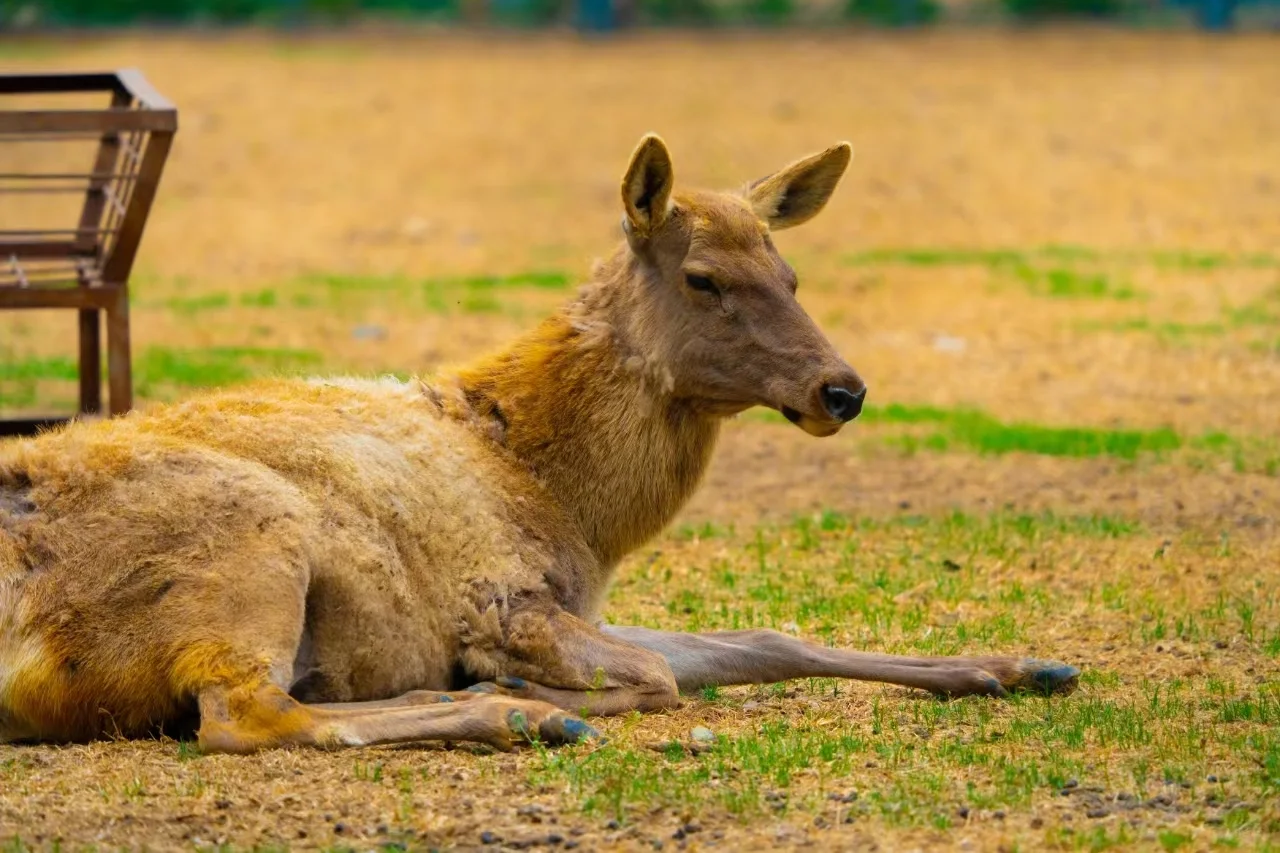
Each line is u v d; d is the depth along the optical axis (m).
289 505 14.62
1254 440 28.94
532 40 79.44
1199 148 56.84
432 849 12.20
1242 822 12.76
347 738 13.98
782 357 16.08
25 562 14.10
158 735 14.30
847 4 84.88
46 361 33.09
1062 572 21.44
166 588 14.10
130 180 22.77
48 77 24.41
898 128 59.62
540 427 16.44
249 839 12.34
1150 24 82.94
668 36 80.94
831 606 19.67
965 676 16.12
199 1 79.81
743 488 26.44
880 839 12.42
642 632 16.39
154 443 14.83
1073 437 29.05
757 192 17.56
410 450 15.73
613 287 16.81
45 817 12.62
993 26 83.44
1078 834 12.39
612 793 13.05
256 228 47.38
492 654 15.45
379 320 37.34
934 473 27.25
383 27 82.12
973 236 47.59
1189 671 17.23
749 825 12.66
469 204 50.34
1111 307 39.78
